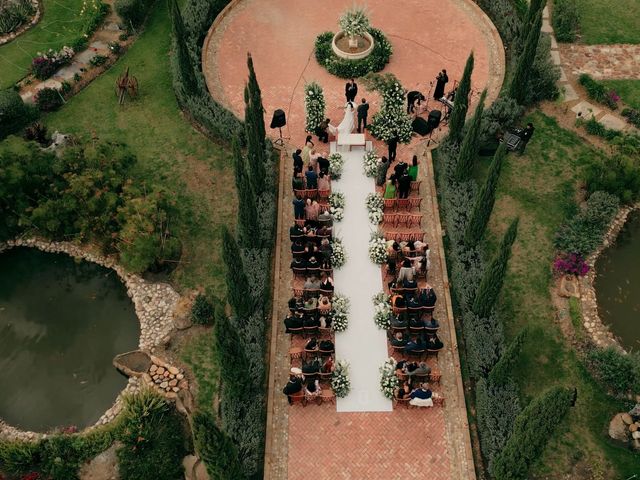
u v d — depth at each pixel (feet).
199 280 84.12
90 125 101.35
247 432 68.39
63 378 78.54
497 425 68.33
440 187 91.45
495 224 88.12
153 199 84.74
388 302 79.05
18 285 88.53
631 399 72.33
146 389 72.38
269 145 94.73
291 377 71.26
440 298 81.20
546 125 99.66
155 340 78.79
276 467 68.85
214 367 75.97
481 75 108.06
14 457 68.08
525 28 100.53
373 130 97.30
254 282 80.38
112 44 111.45
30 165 85.40
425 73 108.06
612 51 111.86
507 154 95.71
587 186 90.58
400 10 119.34
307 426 71.46
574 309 79.61
